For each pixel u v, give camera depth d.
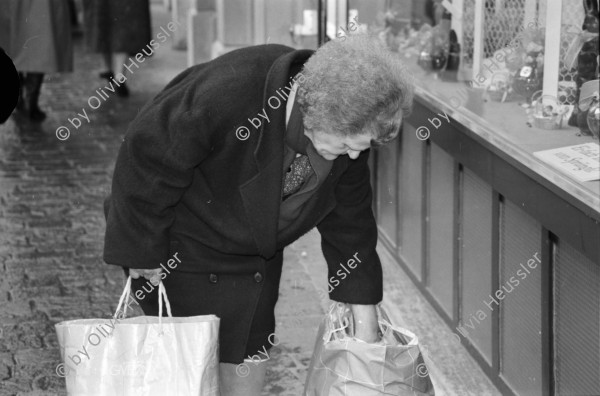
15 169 11.16
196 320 3.93
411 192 7.48
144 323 3.89
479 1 6.48
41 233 9.12
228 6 12.68
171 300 4.35
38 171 11.09
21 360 6.58
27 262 8.40
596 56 5.65
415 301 7.29
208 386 3.92
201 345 3.88
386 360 4.00
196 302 4.32
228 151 3.98
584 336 4.65
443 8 7.25
